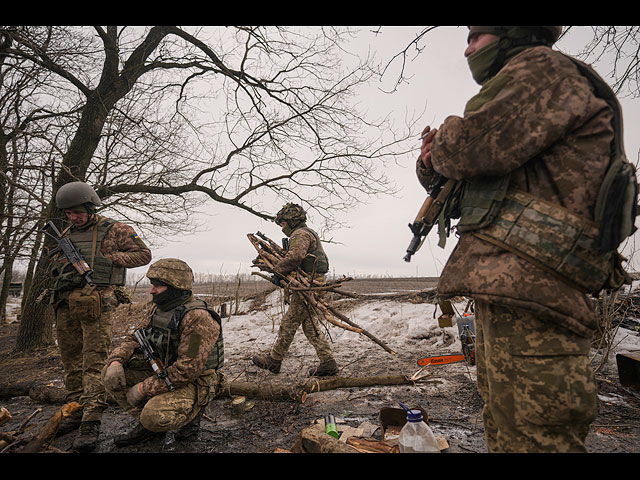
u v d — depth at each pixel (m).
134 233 3.08
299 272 3.93
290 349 5.18
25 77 6.69
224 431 2.76
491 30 1.35
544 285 1.11
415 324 5.67
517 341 1.15
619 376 3.09
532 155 1.15
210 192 7.16
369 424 2.64
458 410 2.94
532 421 1.12
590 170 1.12
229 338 6.01
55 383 4.07
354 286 11.08
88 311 2.70
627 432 2.38
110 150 6.68
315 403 3.23
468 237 1.32
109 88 6.39
